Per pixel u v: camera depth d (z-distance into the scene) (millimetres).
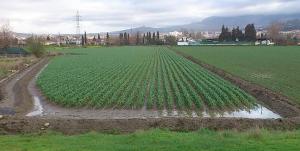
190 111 32844
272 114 32219
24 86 50656
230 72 63875
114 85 47188
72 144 17266
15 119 25047
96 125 24047
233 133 19703
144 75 59750
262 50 142750
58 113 32531
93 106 35125
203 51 142250
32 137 19672
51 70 70438
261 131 19719
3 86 50500
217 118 25625
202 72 64312
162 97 37156
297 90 42531
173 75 59969
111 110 33438
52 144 17312
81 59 104875
